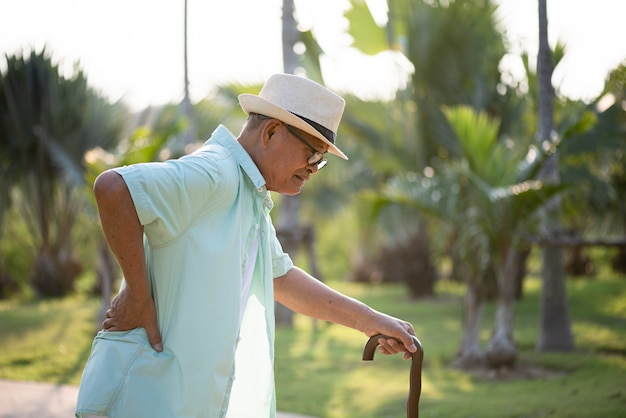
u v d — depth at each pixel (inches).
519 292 485.4
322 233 789.9
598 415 183.9
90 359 84.4
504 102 406.3
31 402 205.3
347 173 586.9
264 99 85.3
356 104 420.5
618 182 366.6
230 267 83.7
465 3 402.6
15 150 464.1
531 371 249.4
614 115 301.3
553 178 270.5
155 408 81.4
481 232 247.4
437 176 272.4
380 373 252.4
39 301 514.0
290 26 384.2
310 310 96.9
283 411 198.7
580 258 638.5
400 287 642.8
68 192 494.6
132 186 77.7
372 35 428.8
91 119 438.3
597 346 290.2
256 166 87.4
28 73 442.9
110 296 339.0
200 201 81.1
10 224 548.4
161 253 82.2
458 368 260.1
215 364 82.4
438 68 408.2
